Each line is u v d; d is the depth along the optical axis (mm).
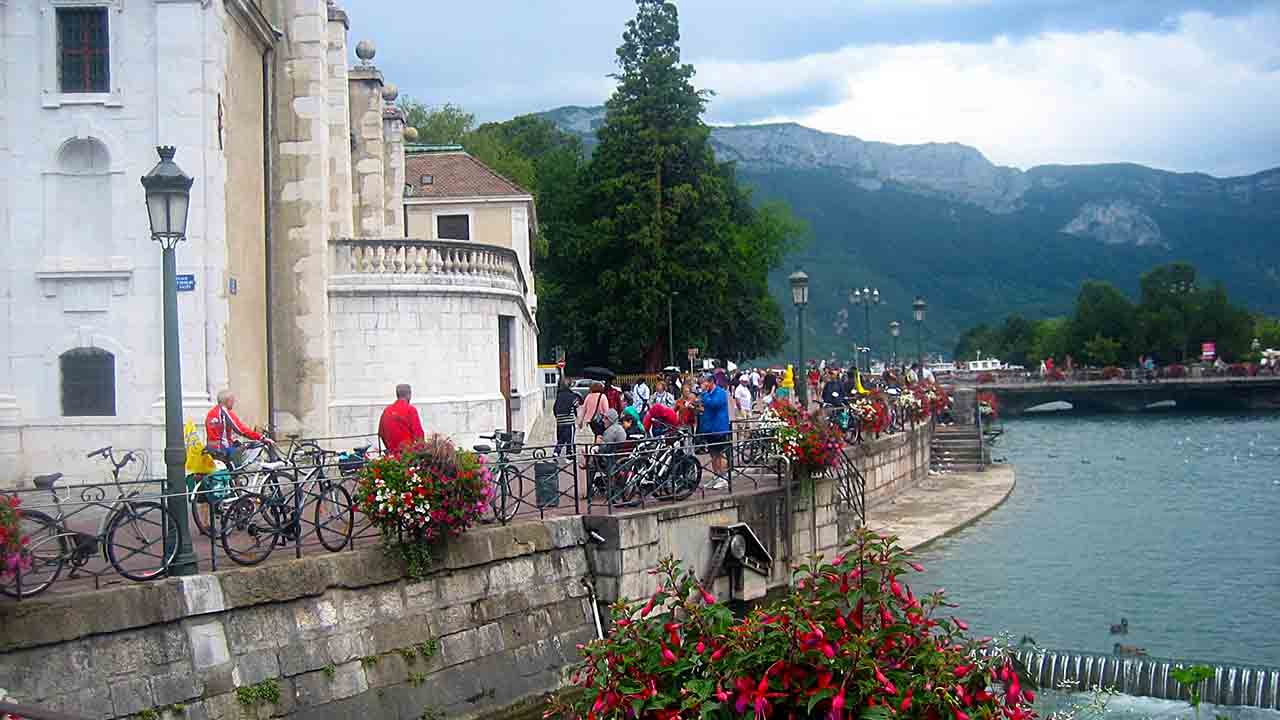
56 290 19812
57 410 19766
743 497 20172
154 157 19922
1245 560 29016
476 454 15453
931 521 34344
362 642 13680
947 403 51219
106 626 11375
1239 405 96750
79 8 20047
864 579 7492
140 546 12703
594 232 61438
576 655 16375
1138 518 36062
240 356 23031
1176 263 130750
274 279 25531
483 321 28219
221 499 13281
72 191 20031
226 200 22047
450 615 14781
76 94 19922
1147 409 99125
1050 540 31922
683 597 7875
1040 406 106125
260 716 12469
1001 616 23125
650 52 63219
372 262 26641
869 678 6945
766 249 80188
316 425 25516
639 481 18281
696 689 7027
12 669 10695
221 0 20859
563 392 23812
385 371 26641
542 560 16375
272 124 25578
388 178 38281
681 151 61812
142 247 19828
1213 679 17766
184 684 11898
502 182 45906
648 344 60938
